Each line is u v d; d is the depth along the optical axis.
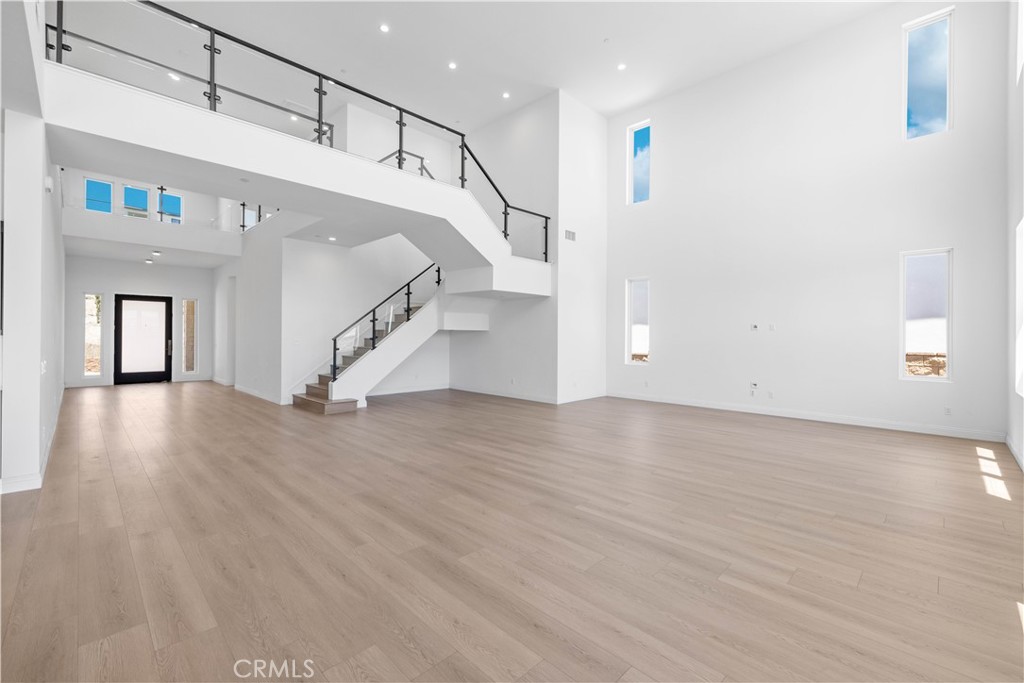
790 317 7.01
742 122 7.54
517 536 2.92
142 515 3.19
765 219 7.27
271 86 8.29
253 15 6.44
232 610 2.12
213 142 4.58
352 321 9.05
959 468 4.39
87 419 6.57
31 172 3.63
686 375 8.19
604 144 9.35
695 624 2.04
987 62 5.49
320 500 3.51
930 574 2.47
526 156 8.94
